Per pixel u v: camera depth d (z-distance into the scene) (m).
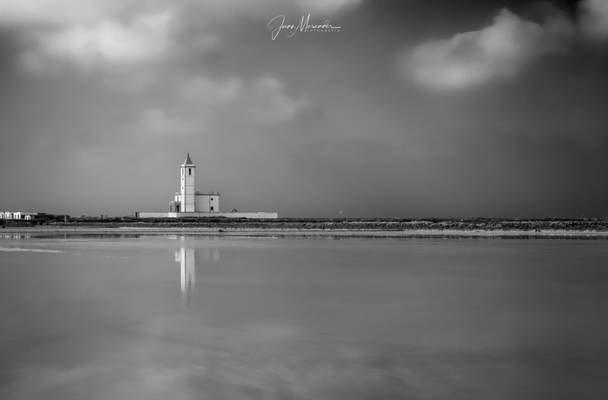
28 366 13.65
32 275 32.44
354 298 23.88
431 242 67.62
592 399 11.40
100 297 24.08
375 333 17.02
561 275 32.03
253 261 41.56
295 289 26.59
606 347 15.33
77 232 103.00
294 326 17.95
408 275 32.28
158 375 12.90
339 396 11.55
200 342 15.89
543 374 12.92
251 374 12.97
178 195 145.12
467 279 30.41
